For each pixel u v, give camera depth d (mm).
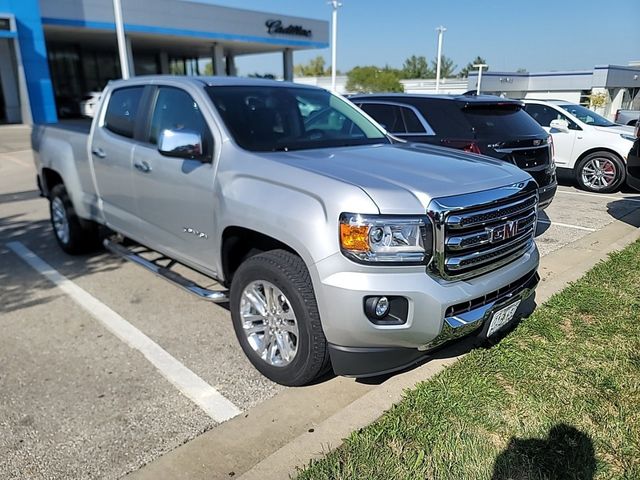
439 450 2525
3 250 6000
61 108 31203
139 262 4422
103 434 2771
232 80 4062
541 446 2572
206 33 31469
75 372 3375
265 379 3285
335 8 27938
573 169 10102
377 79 52594
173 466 2508
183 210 3760
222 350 3664
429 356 3193
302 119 3953
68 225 5520
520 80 39562
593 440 2613
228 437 2723
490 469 2420
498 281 2938
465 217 2701
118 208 4656
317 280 2691
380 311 2625
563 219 7391
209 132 3547
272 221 2914
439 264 2648
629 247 5691
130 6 27641
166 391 3164
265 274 3023
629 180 6695
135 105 4367
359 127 4254
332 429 2691
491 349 3430
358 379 3242
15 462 2570
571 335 3666
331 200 2664
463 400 2896
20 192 9555
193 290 3758
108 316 4207
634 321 3877
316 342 2844
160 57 40812
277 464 2449
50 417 2912
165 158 3852
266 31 34969
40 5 24641
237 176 3238
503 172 3193
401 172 2963
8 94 26031
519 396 2955
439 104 6004
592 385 3068
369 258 2562
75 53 35125
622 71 36906
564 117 10336
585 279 4684
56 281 4988
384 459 2461
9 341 3791
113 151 4492
